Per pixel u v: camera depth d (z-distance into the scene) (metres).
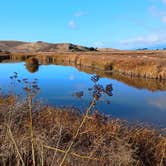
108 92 5.09
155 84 36.34
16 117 7.76
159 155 8.66
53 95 25.05
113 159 6.94
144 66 45.28
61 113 10.85
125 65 49.38
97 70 54.12
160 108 21.56
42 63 75.31
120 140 7.86
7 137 6.25
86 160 6.80
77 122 9.50
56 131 7.89
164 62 49.38
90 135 8.60
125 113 19.69
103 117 9.95
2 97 10.66
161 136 10.01
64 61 84.12
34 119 9.27
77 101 21.19
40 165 6.04
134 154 8.04
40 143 6.25
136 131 10.03
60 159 6.31
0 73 41.94
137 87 33.16
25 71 48.41
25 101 8.24
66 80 37.47
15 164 6.00
